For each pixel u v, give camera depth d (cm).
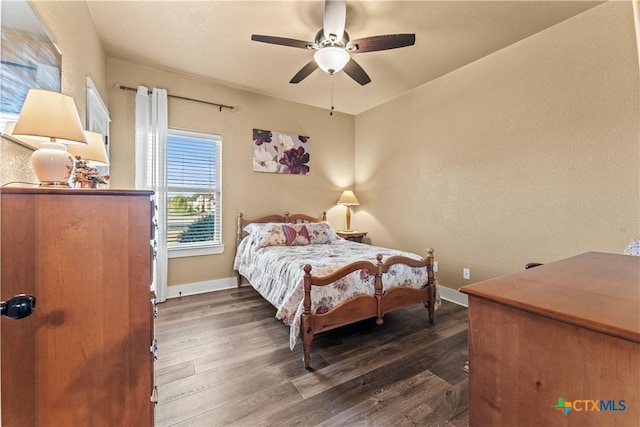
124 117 295
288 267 231
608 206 206
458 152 307
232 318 267
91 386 93
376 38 200
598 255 124
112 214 95
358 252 284
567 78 224
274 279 249
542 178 241
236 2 204
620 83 200
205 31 239
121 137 294
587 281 82
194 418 144
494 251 276
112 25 230
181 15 218
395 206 389
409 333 240
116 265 96
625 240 199
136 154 295
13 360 84
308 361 188
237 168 362
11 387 84
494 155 274
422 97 347
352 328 251
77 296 91
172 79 319
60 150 110
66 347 90
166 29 236
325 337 233
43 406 88
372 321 266
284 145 396
